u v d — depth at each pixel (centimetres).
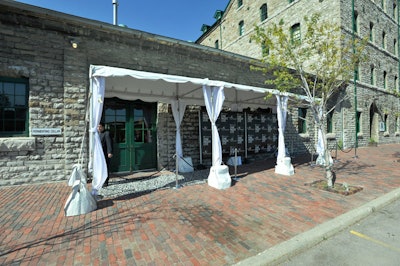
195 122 881
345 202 432
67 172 623
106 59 682
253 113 995
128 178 675
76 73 637
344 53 589
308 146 1258
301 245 279
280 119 711
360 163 874
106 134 589
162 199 470
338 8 1303
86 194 403
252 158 988
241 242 292
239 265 241
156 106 823
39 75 595
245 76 1001
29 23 581
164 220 363
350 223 349
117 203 446
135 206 429
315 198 461
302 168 802
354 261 256
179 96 757
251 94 880
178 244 288
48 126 605
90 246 284
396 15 1953
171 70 802
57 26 613
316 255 271
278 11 1617
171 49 802
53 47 612
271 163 921
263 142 1021
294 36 1522
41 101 597
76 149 636
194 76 855
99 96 454
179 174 733
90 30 656
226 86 591
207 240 297
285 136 1141
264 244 286
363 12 1519
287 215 377
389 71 1833
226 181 551
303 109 1272
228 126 916
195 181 626
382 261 254
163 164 813
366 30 1546
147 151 806
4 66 554
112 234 315
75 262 251
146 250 274
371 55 1619
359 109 1516
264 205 427
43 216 379
